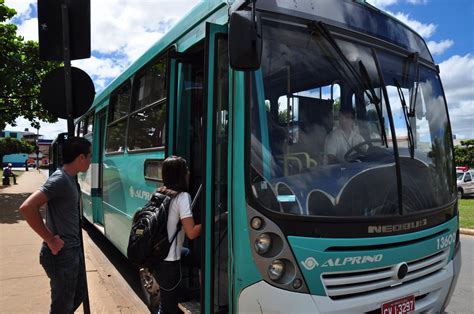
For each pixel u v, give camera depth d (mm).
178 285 3666
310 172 3125
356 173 3270
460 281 6363
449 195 3961
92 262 7621
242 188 2961
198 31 4008
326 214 3021
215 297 3254
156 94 5059
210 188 3217
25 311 5027
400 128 3740
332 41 3488
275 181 2988
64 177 3566
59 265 3559
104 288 6051
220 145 3305
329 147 3277
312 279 2859
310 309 2828
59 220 3570
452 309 5203
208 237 3203
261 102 3068
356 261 2996
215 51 3242
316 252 2877
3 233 9984
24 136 98688
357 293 3037
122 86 6805
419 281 3391
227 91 3326
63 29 4137
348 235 2992
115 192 6852
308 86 3305
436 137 4105
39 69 19234
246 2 2988
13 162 77625
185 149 4336
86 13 4207
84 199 10500
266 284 2846
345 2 3699
